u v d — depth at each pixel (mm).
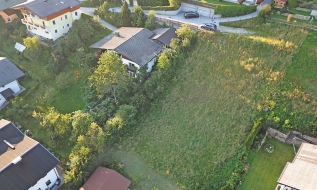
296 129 40750
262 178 37125
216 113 42812
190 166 38281
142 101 43344
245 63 46125
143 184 37375
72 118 41250
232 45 48438
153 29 54531
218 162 38312
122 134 41500
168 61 45625
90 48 53875
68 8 55500
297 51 45344
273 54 45906
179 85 46312
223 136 40625
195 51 49500
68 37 53344
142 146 40656
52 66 50625
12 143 38312
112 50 46844
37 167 35812
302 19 50750
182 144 40438
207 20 54750
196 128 41750
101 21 59344
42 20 53500
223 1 57938
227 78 45594
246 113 42250
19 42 57438
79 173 36344
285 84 43219
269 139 41688
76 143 40750
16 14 62750
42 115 44875
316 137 40031
